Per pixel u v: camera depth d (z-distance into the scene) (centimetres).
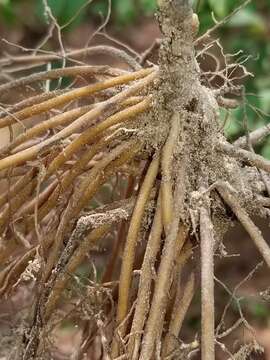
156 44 44
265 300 40
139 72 38
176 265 37
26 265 41
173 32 36
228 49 78
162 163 37
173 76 37
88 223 36
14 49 93
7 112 38
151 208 38
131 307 38
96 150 38
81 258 38
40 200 40
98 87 38
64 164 39
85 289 47
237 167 39
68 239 39
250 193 38
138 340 36
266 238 75
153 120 37
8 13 88
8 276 42
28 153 36
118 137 38
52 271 39
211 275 34
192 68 37
